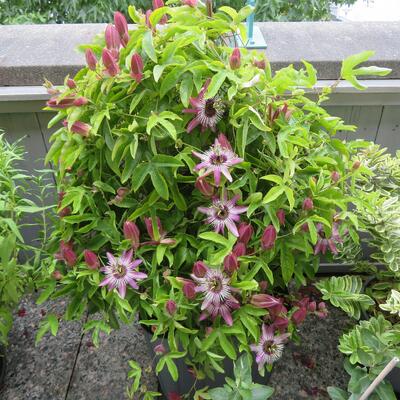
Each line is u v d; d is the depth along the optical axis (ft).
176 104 2.68
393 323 3.92
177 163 2.53
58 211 2.95
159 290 2.78
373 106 4.47
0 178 3.62
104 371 4.31
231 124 2.69
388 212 3.67
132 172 2.62
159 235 2.78
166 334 3.13
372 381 2.93
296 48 4.54
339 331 4.65
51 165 4.73
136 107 2.69
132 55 2.38
